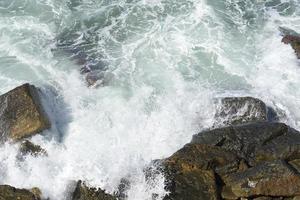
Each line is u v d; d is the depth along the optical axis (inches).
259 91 695.1
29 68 738.8
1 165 605.6
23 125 619.5
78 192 572.1
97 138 638.5
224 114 644.1
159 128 647.8
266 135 589.6
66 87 708.7
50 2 853.2
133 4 842.8
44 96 682.8
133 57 749.9
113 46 774.5
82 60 751.1
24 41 784.3
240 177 548.7
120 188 565.0
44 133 628.4
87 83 713.0
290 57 741.3
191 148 575.5
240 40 771.4
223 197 547.5
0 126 628.1
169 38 775.1
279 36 778.8
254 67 730.8
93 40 789.2
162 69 728.3
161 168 565.6
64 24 820.0
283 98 686.5
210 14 813.9
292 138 590.9
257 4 844.6
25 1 851.4
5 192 559.5
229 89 700.7
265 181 536.4
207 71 725.3
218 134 594.9
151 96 689.0
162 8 829.8
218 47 757.9
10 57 756.6
